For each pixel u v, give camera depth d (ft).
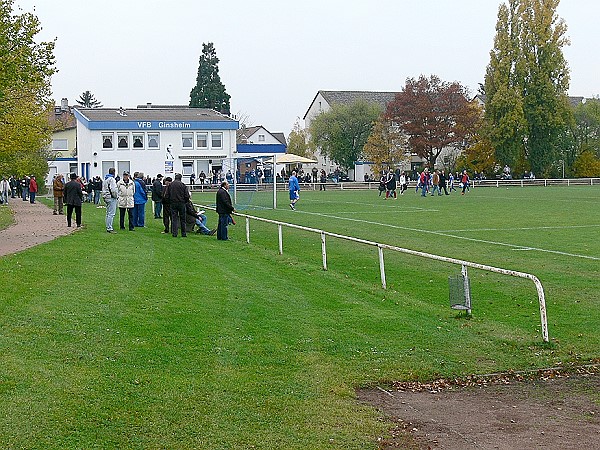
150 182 226.99
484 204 157.48
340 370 31.53
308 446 23.17
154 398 26.91
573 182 288.71
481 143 305.53
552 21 298.56
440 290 52.65
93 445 22.68
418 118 310.04
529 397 28.84
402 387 30.01
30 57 80.12
